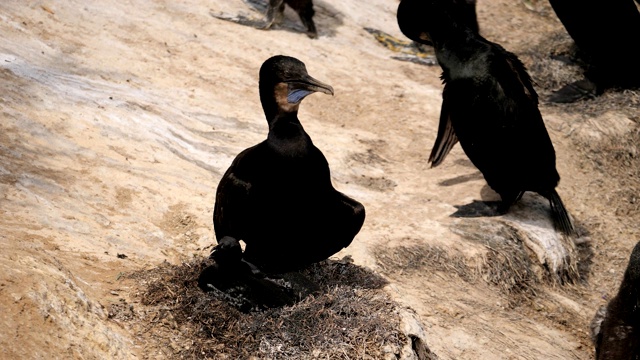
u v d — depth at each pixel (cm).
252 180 854
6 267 770
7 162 1061
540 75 2067
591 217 1574
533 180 1397
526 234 1359
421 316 1073
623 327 845
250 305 845
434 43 1388
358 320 839
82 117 1254
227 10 1945
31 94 1251
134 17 1745
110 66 1520
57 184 1062
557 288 1340
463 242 1288
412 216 1345
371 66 1912
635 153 1767
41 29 1533
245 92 1623
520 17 2441
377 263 1160
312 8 1933
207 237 1066
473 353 1045
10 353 685
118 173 1147
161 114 1388
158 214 1095
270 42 1853
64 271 833
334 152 1502
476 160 1403
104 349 754
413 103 1770
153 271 915
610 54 1992
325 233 875
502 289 1252
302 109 1688
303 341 809
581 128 1770
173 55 1664
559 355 1129
